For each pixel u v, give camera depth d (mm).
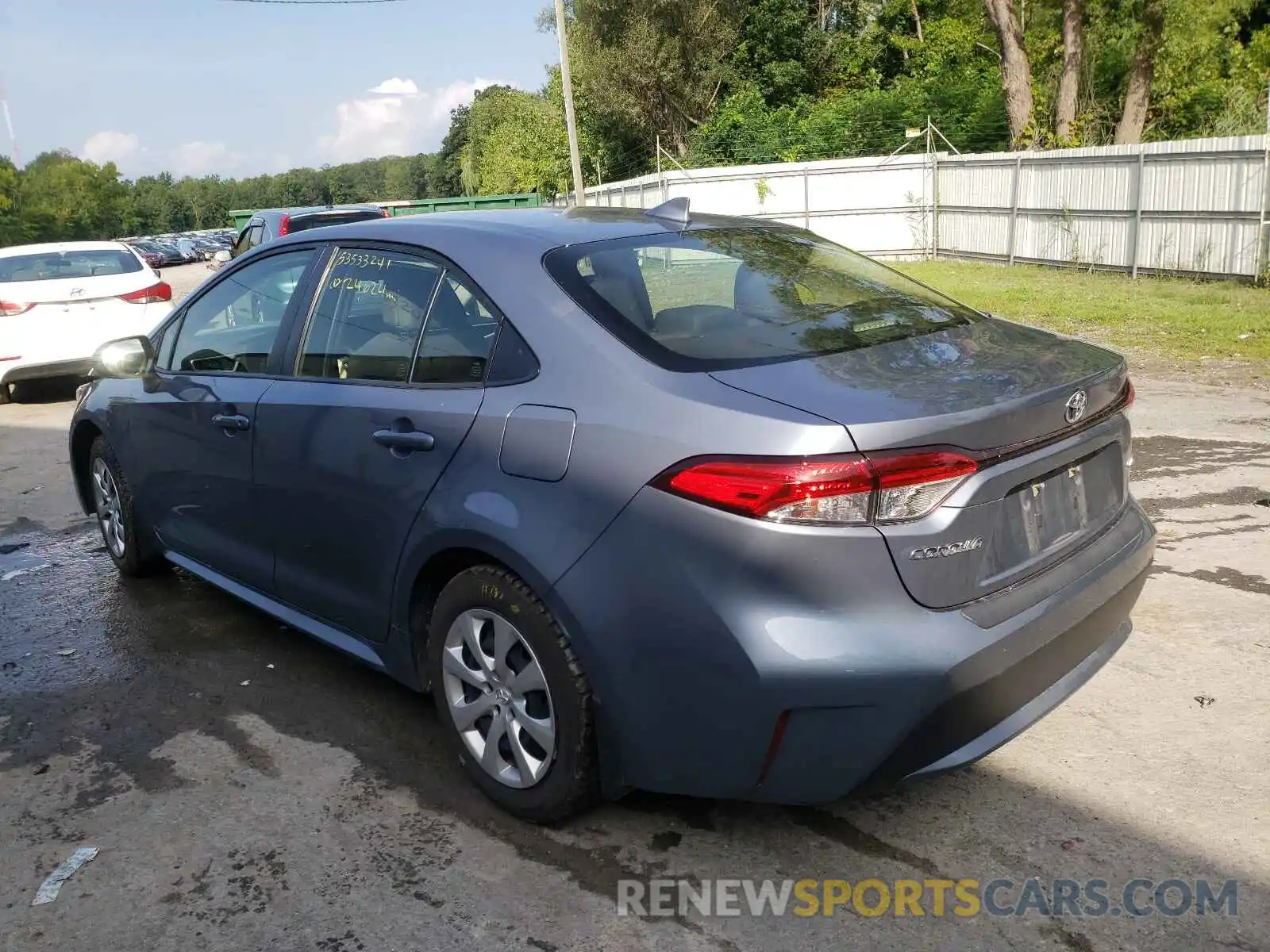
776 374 2697
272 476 3803
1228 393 8242
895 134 28469
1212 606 4273
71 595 5148
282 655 4344
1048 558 2779
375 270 3611
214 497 4227
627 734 2701
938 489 2451
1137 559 3066
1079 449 2840
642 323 2930
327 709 3844
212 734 3689
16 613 4934
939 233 23047
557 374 2883
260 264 4195
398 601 3342
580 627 2689
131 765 3498
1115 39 24594
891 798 3096
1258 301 13016
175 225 196750
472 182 58188
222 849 3000
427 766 3414
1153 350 10242
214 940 2619
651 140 40406
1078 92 24219
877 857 2840
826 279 3518
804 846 2898
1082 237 18172
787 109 32969
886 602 2432
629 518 2602
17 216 82188
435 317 3307
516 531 2807
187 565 4699
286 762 3471
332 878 2844
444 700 3213
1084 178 17953
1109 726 3424
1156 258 16453
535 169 43500
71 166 104000
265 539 3977
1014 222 20141
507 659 2984
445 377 3201
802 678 2412
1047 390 2705
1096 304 13328
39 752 3611
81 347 10898
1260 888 2648
